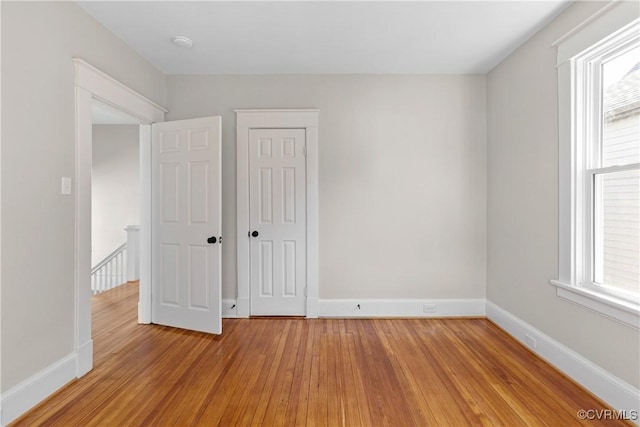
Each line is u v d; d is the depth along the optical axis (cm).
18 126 193
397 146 369
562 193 246
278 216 369
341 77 368
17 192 193
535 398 214
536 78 278
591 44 216
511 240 318
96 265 579
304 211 369
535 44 280
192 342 303
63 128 227
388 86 368
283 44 300
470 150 368
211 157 322
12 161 190
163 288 347
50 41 215
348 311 371
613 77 217
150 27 271
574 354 234
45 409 202
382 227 371
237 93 368
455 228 371
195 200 330
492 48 308
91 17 253
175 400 212
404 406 206
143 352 282
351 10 248
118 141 605
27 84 199
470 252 371
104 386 228
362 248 371
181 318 337
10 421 187
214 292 321
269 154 368
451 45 302
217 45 302
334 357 272
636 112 202
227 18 258
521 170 301
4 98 185
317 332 327
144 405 206
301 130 367
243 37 288
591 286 228
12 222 190
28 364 200
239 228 366
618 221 214
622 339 197
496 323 345
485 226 370
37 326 206
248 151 367
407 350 285
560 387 226
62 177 226
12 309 190
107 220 606
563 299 246
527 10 247
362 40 293
